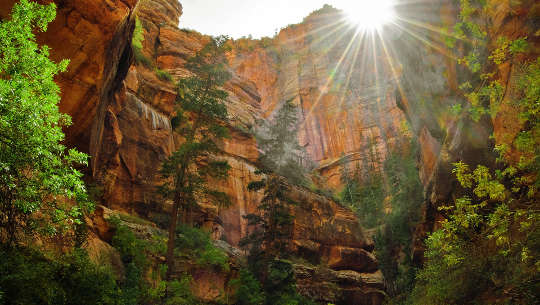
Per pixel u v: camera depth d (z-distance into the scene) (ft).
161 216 82.23
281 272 82.33
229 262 78.07
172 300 57.00
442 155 86.48
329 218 116.57
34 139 25.84
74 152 28.89
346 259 110.63
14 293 25.38
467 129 75.15
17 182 26.07
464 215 37.52
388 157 226.99
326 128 269.64
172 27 155.12
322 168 245.24
